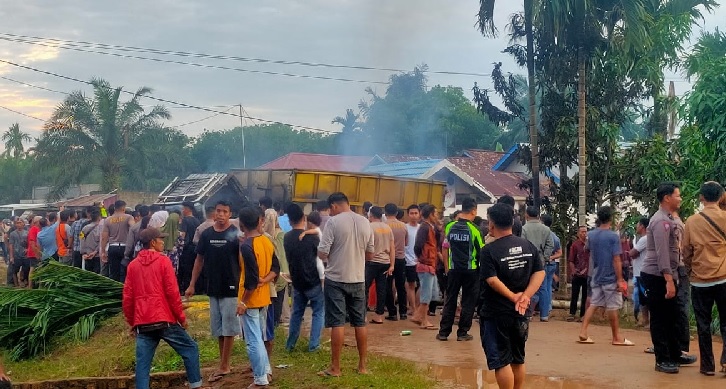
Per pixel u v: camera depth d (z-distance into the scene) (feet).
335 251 27.14
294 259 30.99
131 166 138.21
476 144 163.02
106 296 43.21
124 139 137.49
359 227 27.40
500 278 20.76
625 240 47.98
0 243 107.14
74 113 134.72
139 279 25.46
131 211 57.67
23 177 229.45
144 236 25.98
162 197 71.82
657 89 57.06
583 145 51.83
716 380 26.13
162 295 25.53
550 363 29.73
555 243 42.39
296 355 30.76
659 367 27.68
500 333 20.75
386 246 39.88
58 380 28.73
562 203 56.13
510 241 20.83
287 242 31.04
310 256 30.96
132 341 36.73
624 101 57.31
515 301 20.52
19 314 41.50
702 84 43.62
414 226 43.11
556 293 55.52
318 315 31.14
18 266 68.44
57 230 62.13
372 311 44.75
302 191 56.75
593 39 50.55
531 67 53.98
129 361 33.30
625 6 49.78
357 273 27.27
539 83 56.34
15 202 235.40
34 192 204.13
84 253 55.93
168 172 159.84
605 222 34.19
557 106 55.83
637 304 41.91
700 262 26.30
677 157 54.44
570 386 25.70
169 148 141.90
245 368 29.07
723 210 27.71
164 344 34.32
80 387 28.86
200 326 37.11
